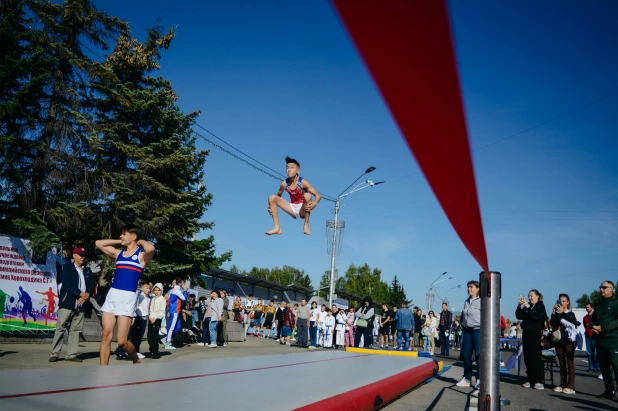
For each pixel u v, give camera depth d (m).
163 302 11.59
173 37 22.88
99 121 21.86
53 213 18.83
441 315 22.47
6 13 17.66
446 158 0.78
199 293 33.06
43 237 15.93
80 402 2.69
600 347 9.06
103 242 7.35
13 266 12.51
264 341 22.95
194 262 23.97
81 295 9.64
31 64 17.28
